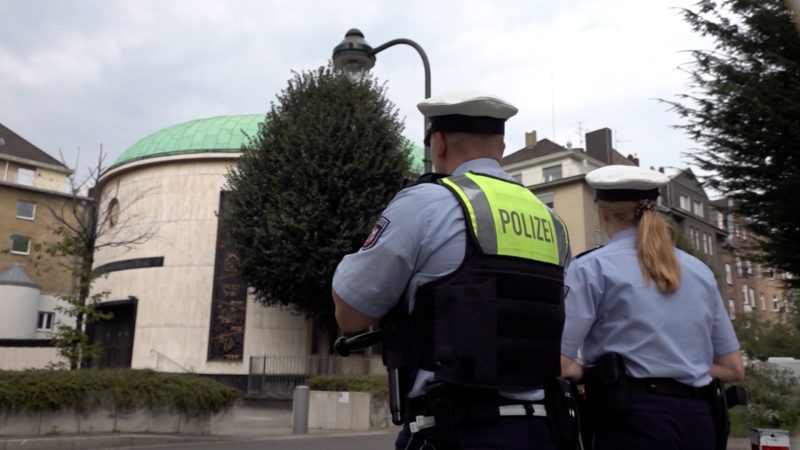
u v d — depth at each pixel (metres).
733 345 2.88
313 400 16.28
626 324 2.68
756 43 7.77
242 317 26.89
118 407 12.16
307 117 23.38
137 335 27.72
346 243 22.00
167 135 30.66
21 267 46.25
